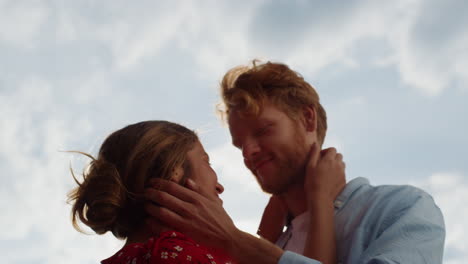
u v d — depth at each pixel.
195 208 1.71
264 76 2.28
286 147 2.22
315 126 2.28
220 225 1.75
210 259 1.49
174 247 1.48
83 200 1.67
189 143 1.79
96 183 1.64
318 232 1.98
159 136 1.73
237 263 1.76
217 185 1.83
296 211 2.31
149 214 1.69
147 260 1.46
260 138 2.23
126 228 1.67
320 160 2.19
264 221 2.47
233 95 2.27
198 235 1.73
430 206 2.00
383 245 1.87
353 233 2.02
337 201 2.13
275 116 2.23
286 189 2.28
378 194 2.08
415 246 1.84
